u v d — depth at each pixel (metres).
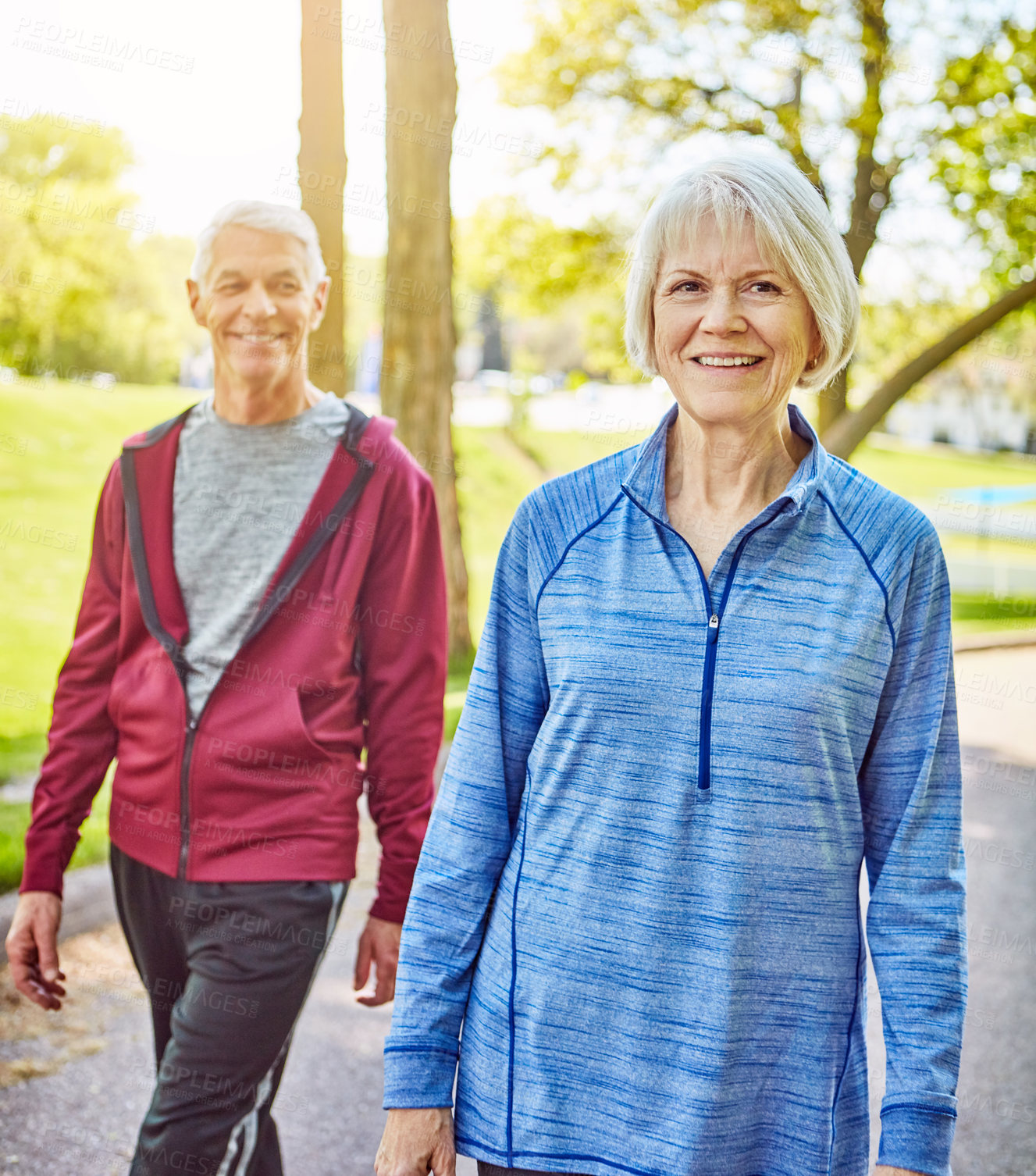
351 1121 2.57
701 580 1.20
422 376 4.87
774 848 1.16
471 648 5.33
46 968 2.14
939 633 1.21
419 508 2.12
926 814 1.21
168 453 2.08
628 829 1.19
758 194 1.18
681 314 1.22
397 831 2.07
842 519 1.21
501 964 1.27
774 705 1.15
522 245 10.14
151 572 2.05
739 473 1.25
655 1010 1.18
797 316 1.21
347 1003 3.09
